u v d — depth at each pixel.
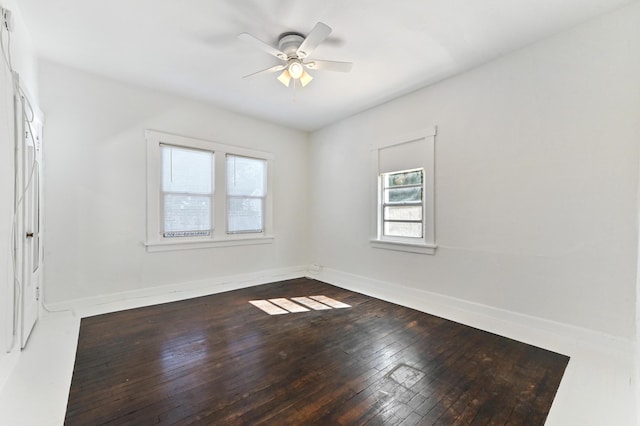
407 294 3.80
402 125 3.86
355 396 1.75
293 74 2.60
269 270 4.92
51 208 3.05
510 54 2.83
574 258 2.46
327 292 3.98
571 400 1.71
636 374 1.93
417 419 1.56
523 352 2.27
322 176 5.19
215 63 3.08
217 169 4.30
